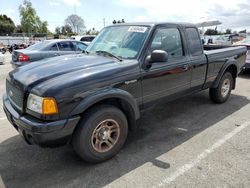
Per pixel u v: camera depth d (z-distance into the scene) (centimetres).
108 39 419
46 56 871
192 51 454
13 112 315
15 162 333
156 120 475
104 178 298
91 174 306
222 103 573
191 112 516
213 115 499
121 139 343
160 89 393
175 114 505
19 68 366
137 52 364
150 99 382
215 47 652
